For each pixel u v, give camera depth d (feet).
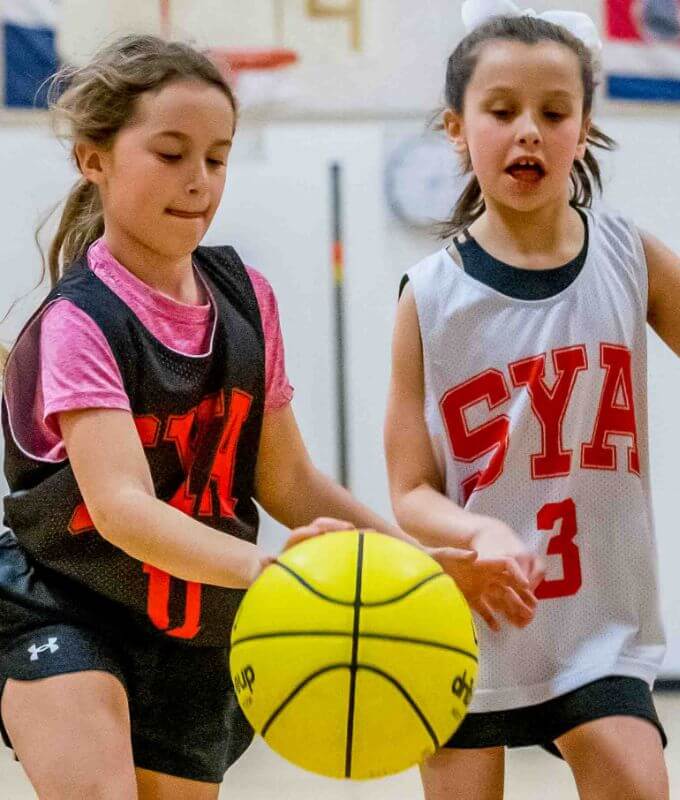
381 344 31.48
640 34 31.58
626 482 13.94
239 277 13.41
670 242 31.91
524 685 13.62
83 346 11.78
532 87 13.82
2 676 12.00
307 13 31.17
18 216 30.83
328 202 31.40
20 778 23.72
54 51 30.76
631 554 13.85
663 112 31.76
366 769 10.36
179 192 12.05
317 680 10.15
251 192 31.40
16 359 12.47
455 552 11.96
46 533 12.22
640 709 13.12
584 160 15.85
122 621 12.59
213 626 12.85
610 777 12.75
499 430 13.99
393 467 14.42
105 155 12.41
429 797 13.89
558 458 13.85
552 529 13.75
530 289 14.12
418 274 14.52
